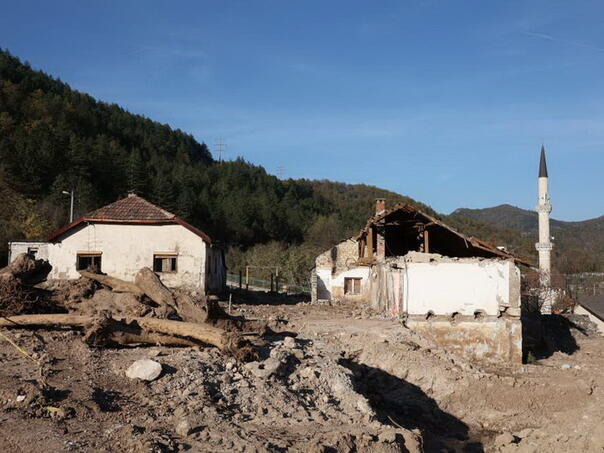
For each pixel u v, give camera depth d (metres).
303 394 11.42
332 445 8.65
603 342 30.16
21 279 14.74
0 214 54.12
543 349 27.36
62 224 59.31
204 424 8.93
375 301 29.31
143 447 7.61
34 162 68.94
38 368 10.40
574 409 15.57
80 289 14.96
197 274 29.11
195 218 81.56
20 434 7.90
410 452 9.38
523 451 13.15
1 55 111.62
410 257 23.11
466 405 16.14
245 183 113.19
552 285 43.94
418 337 19.77
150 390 10.20
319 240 88.75
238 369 11.86
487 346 22.30
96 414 8.88
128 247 29.08
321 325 21.56
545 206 50.53
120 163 85.69
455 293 22.55
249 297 37.84
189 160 121.44
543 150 51.78
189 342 13.23
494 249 23.61
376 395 15.88
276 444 8.42
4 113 79.06
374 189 159.88
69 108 102.00
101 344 12.32
